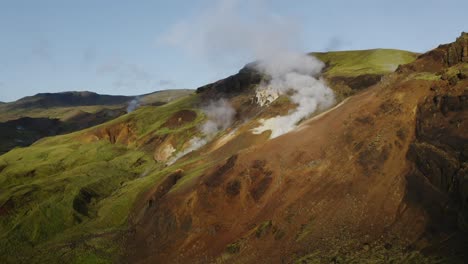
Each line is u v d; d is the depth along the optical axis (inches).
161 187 1566.2
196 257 1070.4
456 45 1268.5
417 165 940.0
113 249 1330.0
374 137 1074.7
